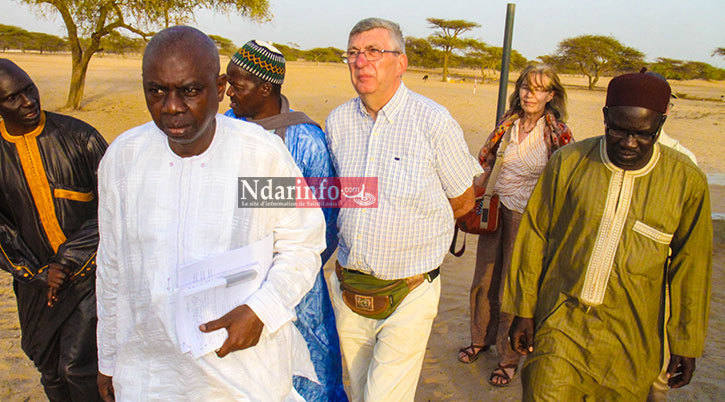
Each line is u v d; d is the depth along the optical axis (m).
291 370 2.02
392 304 2.64
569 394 2.41
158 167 1.77
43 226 2.69
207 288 1.73
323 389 2.80
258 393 1.85
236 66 2.74
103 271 1.88
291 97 24.98
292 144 2.70
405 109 2.55
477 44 83.81
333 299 2.88
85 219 2.79
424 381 3.67
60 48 101.31
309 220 1.95
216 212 1.77
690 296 2.27
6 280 5.27
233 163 1.79
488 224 3.50
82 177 2.73
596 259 2.29
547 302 2.48
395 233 2.56
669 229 2.21
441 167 2.56
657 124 2.11
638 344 2.31
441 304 4.85
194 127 1.66
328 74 50.06
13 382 3.58
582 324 2.36
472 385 3.63
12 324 4.36
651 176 2.21
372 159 2.58
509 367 3.64
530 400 2.46
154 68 1.60
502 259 3.70
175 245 1.75
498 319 3.83
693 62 88.06
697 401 3.44
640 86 2.08
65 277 2.62
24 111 2.50
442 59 85.06
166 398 1.85
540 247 2.54
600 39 63.19
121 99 23.36
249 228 1.82
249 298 1.77
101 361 1.96
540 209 2.52
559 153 2.45
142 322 1.81
